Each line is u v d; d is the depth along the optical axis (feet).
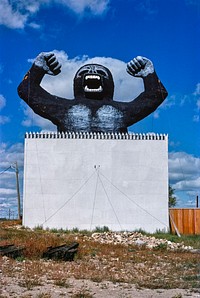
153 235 90.84
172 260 57.88
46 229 96.07
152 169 99.60
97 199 98.32
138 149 99.86
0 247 56.80
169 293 37.83
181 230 99.91
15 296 35.14
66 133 99.91
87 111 104.27
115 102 106.52
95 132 103.19
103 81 106.32
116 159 99.45
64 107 104.68
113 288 39.52
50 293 36.58
